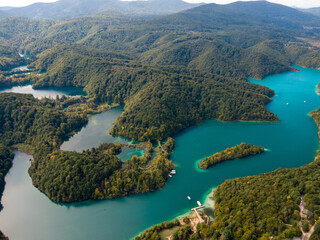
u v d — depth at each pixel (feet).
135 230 533.14
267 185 546.67
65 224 556.92
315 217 438.40
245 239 427.74
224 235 443.73
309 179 540.52
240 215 483.10
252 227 447.01
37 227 553.23
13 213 592.60
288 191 515.91
